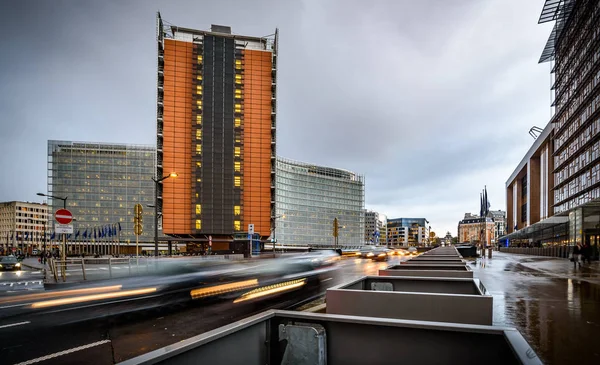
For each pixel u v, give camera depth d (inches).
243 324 91.0
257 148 3651.6
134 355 236.2
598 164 1692.9
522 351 66.7
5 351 244.8
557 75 2294.5
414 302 171.8
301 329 100.6
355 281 220.7
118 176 4618.6
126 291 521.3
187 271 685.3
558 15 2096.5
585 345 196.2
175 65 3503.9
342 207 5526.6
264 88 3713.1
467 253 1571.1
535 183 3166.8
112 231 3368.6
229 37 3668.8
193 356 77.3
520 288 436.8
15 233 6594.5
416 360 90.4
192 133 3508.9
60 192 4443.9
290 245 4776.1
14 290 559.8
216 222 3494.1
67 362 223.8
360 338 96.6
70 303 430.0
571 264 952.3
